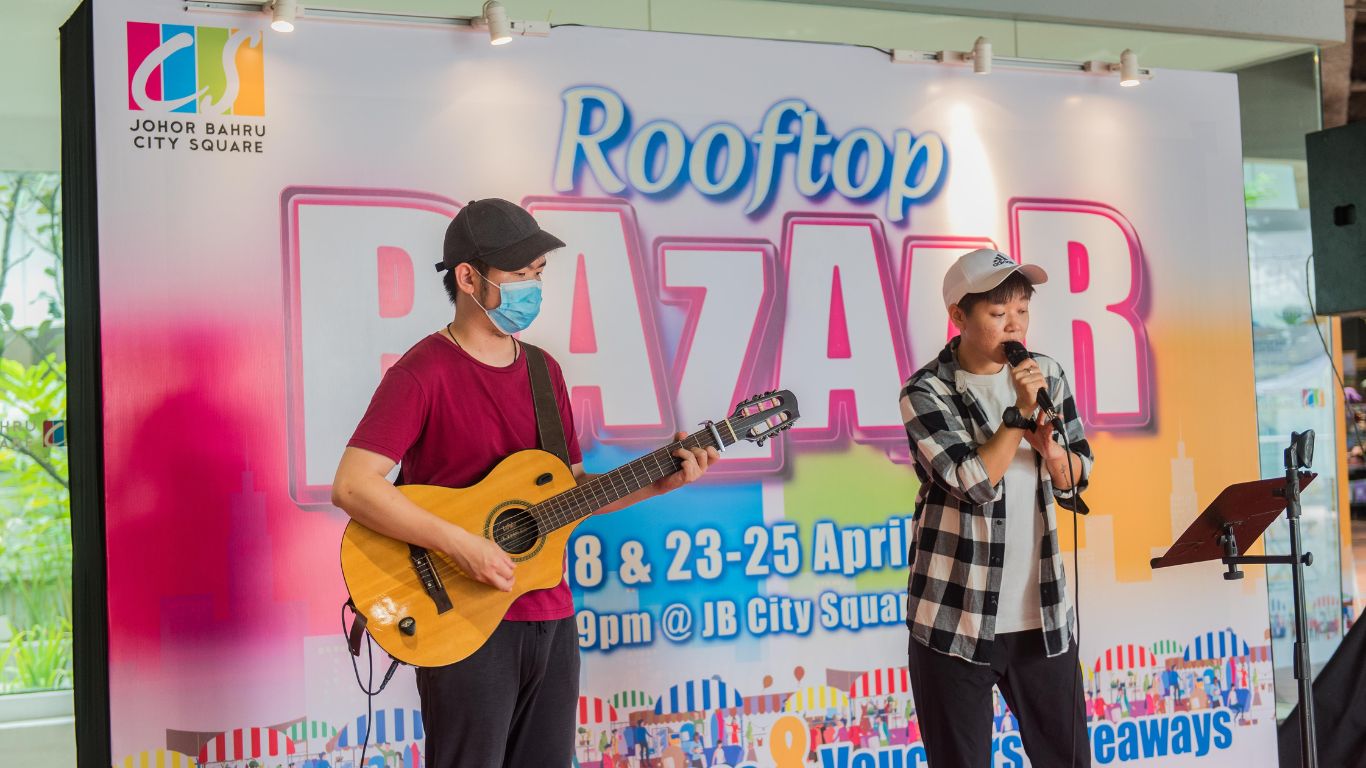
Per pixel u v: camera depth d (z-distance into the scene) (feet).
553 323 11.17
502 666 7.79
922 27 13.00
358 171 10.67
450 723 7.68
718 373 11.59
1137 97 13.10
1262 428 14.14
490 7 10.61
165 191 10.15
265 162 10.42
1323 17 14.23
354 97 10.68
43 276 12.98
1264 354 14.15
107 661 9.89
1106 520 12.67
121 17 10.08
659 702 11.29
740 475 11.60
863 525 11.97
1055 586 8.66
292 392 10.41
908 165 12.28
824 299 11.95
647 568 11.30
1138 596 12.73
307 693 10.35
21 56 12.09
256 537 10.27
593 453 11.23
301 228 10.50
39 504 13.05
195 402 10.16
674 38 11.59
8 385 12.91
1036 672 8.72
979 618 8.54
